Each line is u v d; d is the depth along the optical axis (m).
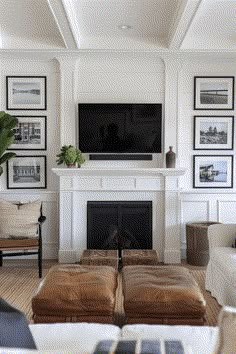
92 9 4.58
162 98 6.02
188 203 6.06
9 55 5.88
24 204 5.40
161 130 6.00
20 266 5.70
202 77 6.03
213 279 4.32
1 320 1.39
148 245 5.94
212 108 6.05
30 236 5.20
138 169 5.80
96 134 5.98
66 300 2.98
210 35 5.62
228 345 1.14
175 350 1.27
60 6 4.04
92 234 5.93
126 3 4.38
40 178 6.07
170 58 5.91
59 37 5.62
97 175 5.88
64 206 5.86
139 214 5.95
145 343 1.31
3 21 5.05
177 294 2.96
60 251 5.86
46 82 6.02
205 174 6.07
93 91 6.02
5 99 6.02
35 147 6.05
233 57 5.93
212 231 4.49
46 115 6.05
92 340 1.77
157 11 4.63
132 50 5.74
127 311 2.97
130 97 6.02
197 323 2.95
